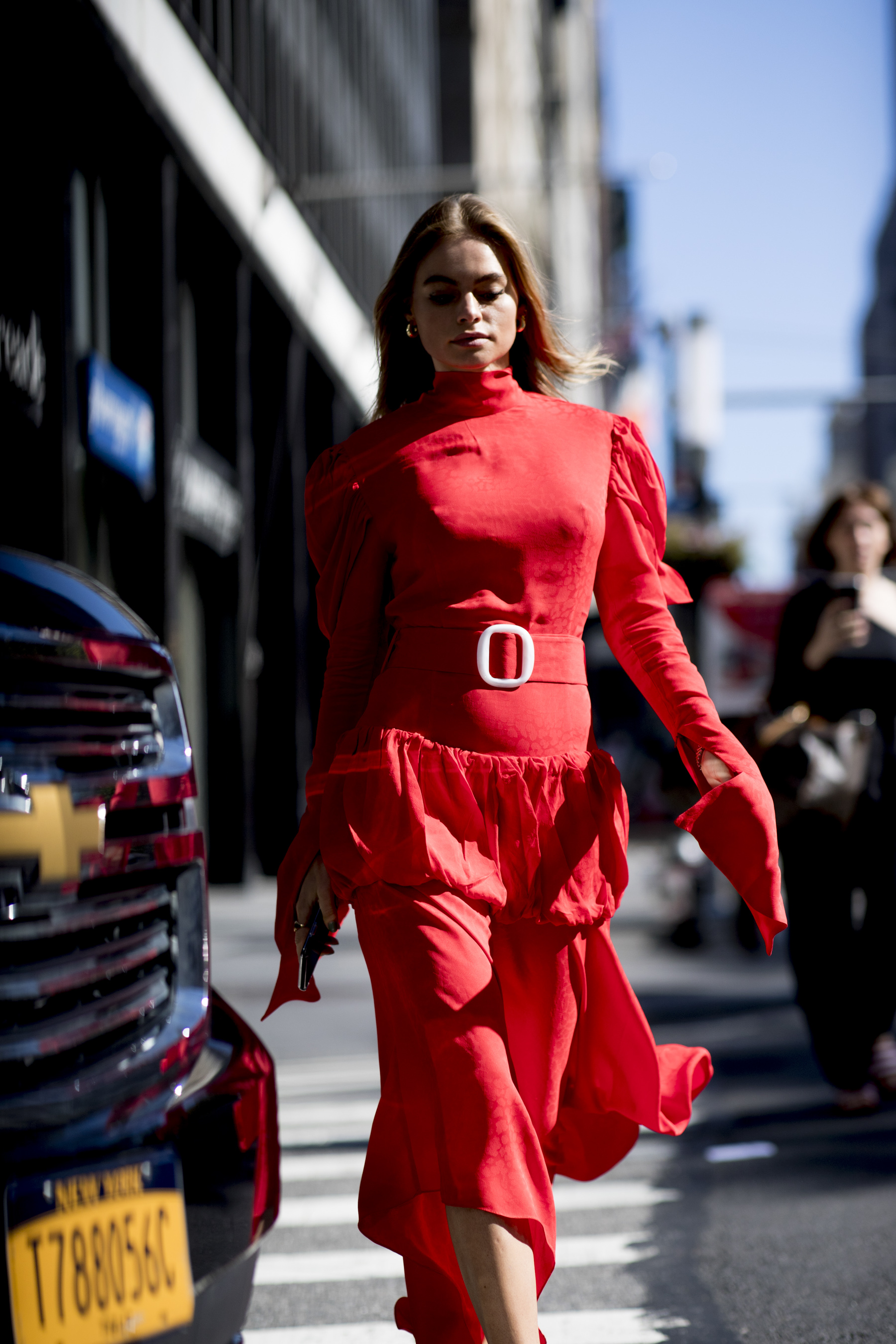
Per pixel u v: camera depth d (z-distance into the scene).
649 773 24.67
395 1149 2.36
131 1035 2.03
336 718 2.53
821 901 5.12
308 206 19.30
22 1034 1.85
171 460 13.59
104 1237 1.82
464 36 40.44
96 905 1.99
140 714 2.19
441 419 2.52
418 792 2.35
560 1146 2.54
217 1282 2.00
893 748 5.10
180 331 15.77
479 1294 2.19
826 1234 3.88
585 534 2.44
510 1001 2.40
